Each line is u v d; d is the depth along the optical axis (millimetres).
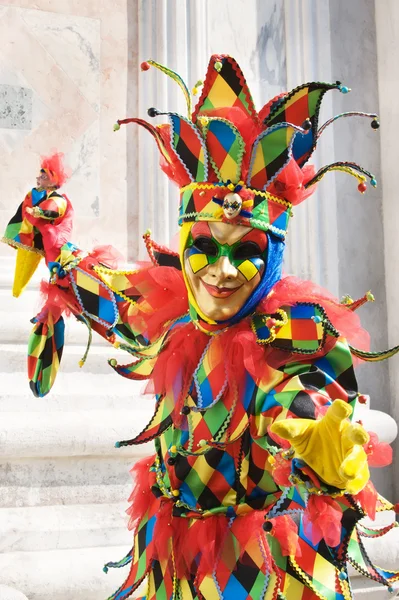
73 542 2508
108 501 2652
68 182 3545
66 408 2797
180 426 1768
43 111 3561
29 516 2527
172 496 1771
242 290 1680
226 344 1720
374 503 1570
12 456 2564
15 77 3545
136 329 1980
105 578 2324
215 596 1657
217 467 1723
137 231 3604
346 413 1303
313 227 3541
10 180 3473
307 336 1625
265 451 1688
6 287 3236
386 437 3086
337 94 3629
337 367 1619
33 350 2094
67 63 3619
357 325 1728
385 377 3482
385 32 3682
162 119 3598
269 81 3771
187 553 1732
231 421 1700
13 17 3582
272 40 3807
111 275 2023
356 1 3744
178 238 1982
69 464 2648
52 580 2287
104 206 3576
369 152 3637
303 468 1353
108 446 2631
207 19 3703
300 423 1351
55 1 3646
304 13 3713
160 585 1772
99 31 3684
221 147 1705
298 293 1731
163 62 3637
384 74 3670
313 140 1743
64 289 2072
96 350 3053
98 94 3639
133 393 2949
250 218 1683
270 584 1612
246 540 1670
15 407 2742
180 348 1806
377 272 3572
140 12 3723
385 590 2582
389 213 3572
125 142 3646
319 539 1530
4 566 2301
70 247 2100
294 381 1545
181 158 1767
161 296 1945
